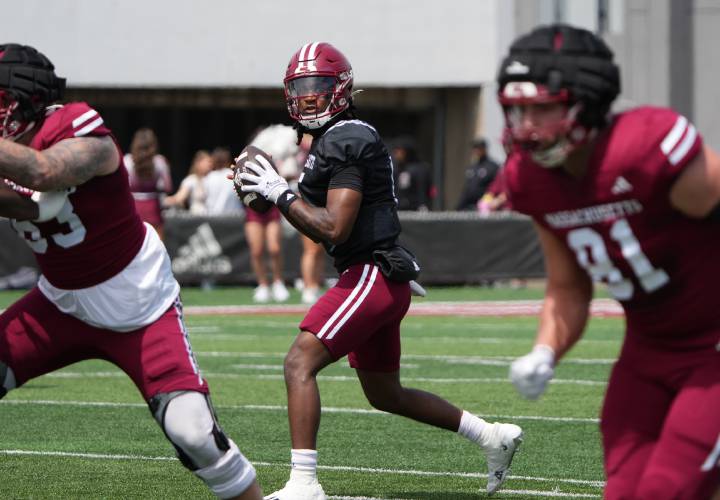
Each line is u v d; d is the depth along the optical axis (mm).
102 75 78188
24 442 24297
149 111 81250
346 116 19531
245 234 65188
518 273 67500
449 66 78250
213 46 78500
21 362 16297
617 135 12602
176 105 81062
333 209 18297
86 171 15242
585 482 20719
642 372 13758
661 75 80812
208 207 66188
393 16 78000
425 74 78312
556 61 12422
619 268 13234
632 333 13961
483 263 67125
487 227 67125
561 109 12531
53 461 22375
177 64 78562
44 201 15367
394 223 19031
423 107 80812
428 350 40438
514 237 67438
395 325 19266
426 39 78188
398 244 19156
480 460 22641
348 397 30266
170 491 19953
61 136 15344
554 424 26234
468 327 48469
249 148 18953
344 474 21406
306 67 19062
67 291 15961
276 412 27938
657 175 12492
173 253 64750
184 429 15375
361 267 18719
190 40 78500
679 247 13016
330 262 66812
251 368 35781
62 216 15516
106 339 16062
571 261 13906
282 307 55594
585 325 14117
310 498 17766
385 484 20641
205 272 65062
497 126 78438
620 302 13711
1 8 77312
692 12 80938
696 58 81188
